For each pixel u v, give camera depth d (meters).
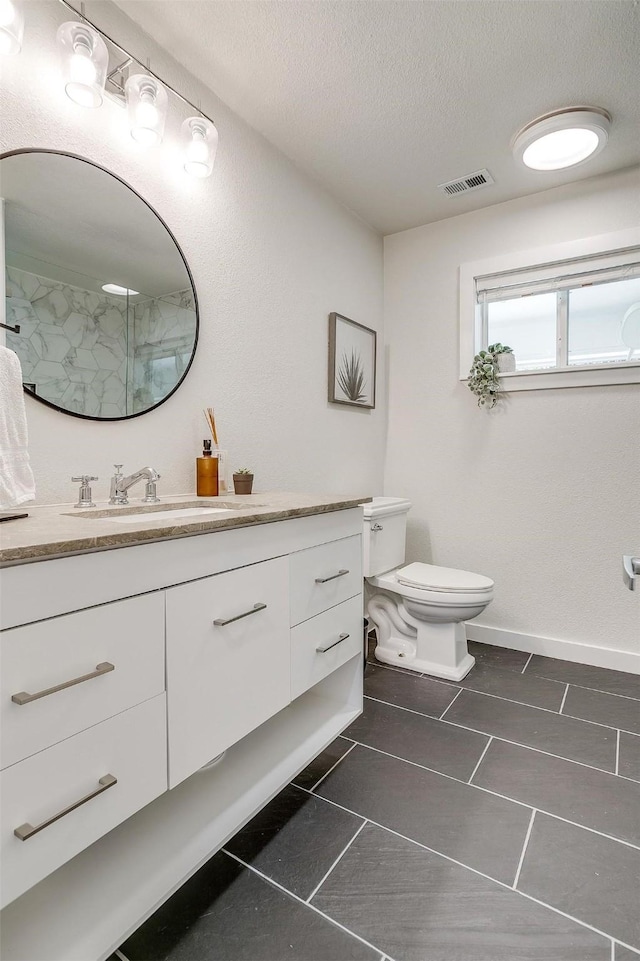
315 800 1.39
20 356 1.25
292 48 1.59
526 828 1.28
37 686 0.76
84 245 1.39
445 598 2.12
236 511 1.28
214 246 1.80
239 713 1.16
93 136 1.41
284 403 2.17
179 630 1.00
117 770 0.88
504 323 2.65
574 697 2.03
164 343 1.62
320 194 2.39
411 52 1.61
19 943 0.86
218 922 1.01
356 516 1.66
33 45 1.27
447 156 2.18
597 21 1.49
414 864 1.16
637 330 2.31
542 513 2.51
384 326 2.98
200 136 1.57
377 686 2.13
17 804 0.73
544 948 0.96
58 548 0.77
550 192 2.45
